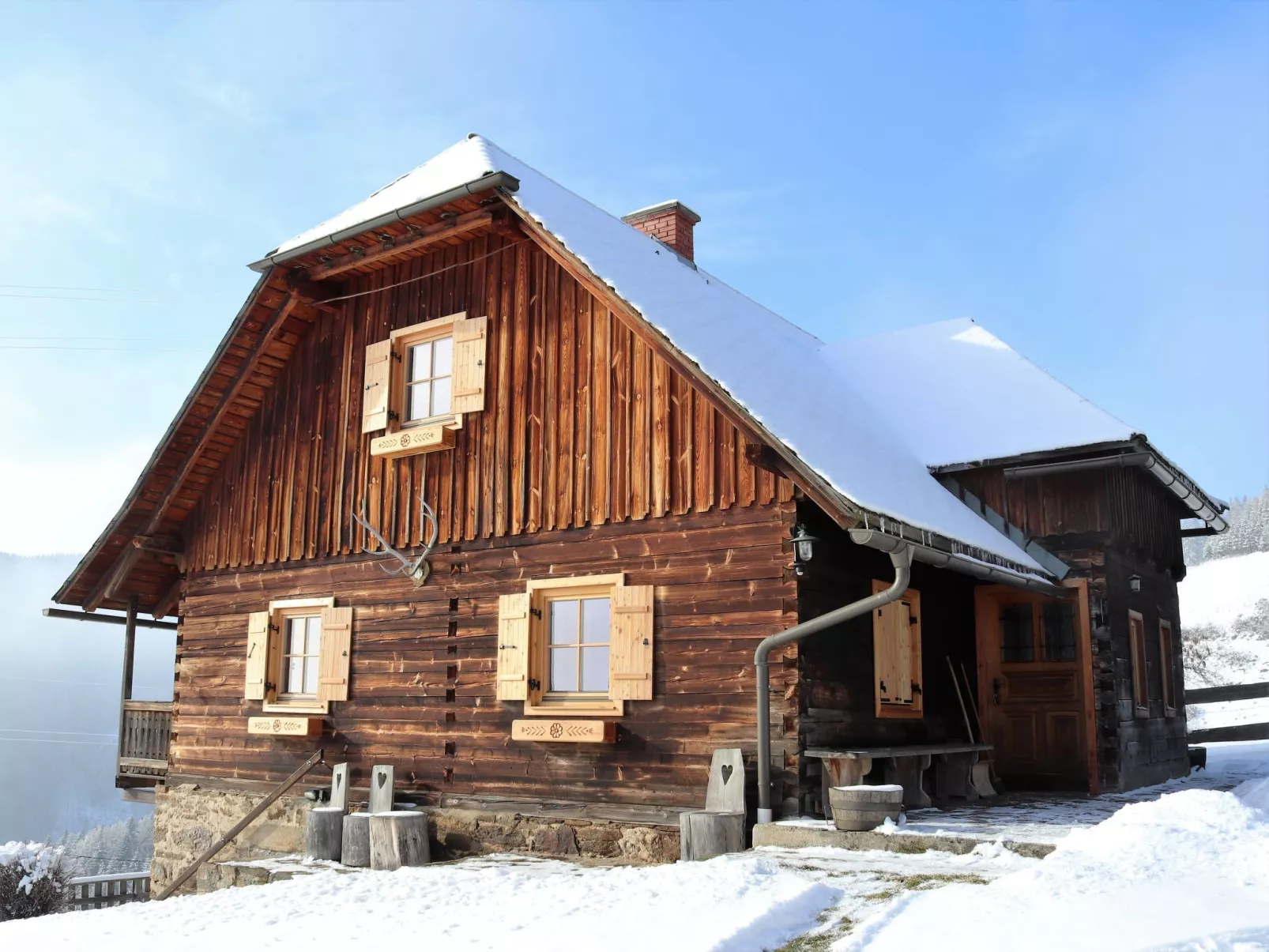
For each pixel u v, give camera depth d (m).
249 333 13.41
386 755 12.02
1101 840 7.48
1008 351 14.73
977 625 13.19
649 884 7.50
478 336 12.05
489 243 12.26
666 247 15.15
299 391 13.66
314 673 13.09
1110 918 5.57
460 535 11.85
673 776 10.10
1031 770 12.72
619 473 10.86
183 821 13.71
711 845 8.95
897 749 9.98
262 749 13.12
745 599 9.98
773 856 8.19
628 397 10.94
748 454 9.68
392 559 12.39
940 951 5.35
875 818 8.59
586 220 12.76
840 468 9.63
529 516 11.38
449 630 11.78
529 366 11.70
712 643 10.09
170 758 14.02
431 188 11.70
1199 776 14.65
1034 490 12.51
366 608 12.52
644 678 10.34
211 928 7.65
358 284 13.35
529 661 11.03
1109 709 11.93
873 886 7.05
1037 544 12.41
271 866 10.95
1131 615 12.98
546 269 11.76
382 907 7.94
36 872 14.63
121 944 7.25
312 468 13.32
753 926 6.01
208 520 14.27
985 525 12.02
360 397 13.05
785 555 9.83
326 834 11.28
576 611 11.14
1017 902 6.05
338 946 6.68
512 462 11.61
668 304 11.38
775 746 9.58
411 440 12.16
